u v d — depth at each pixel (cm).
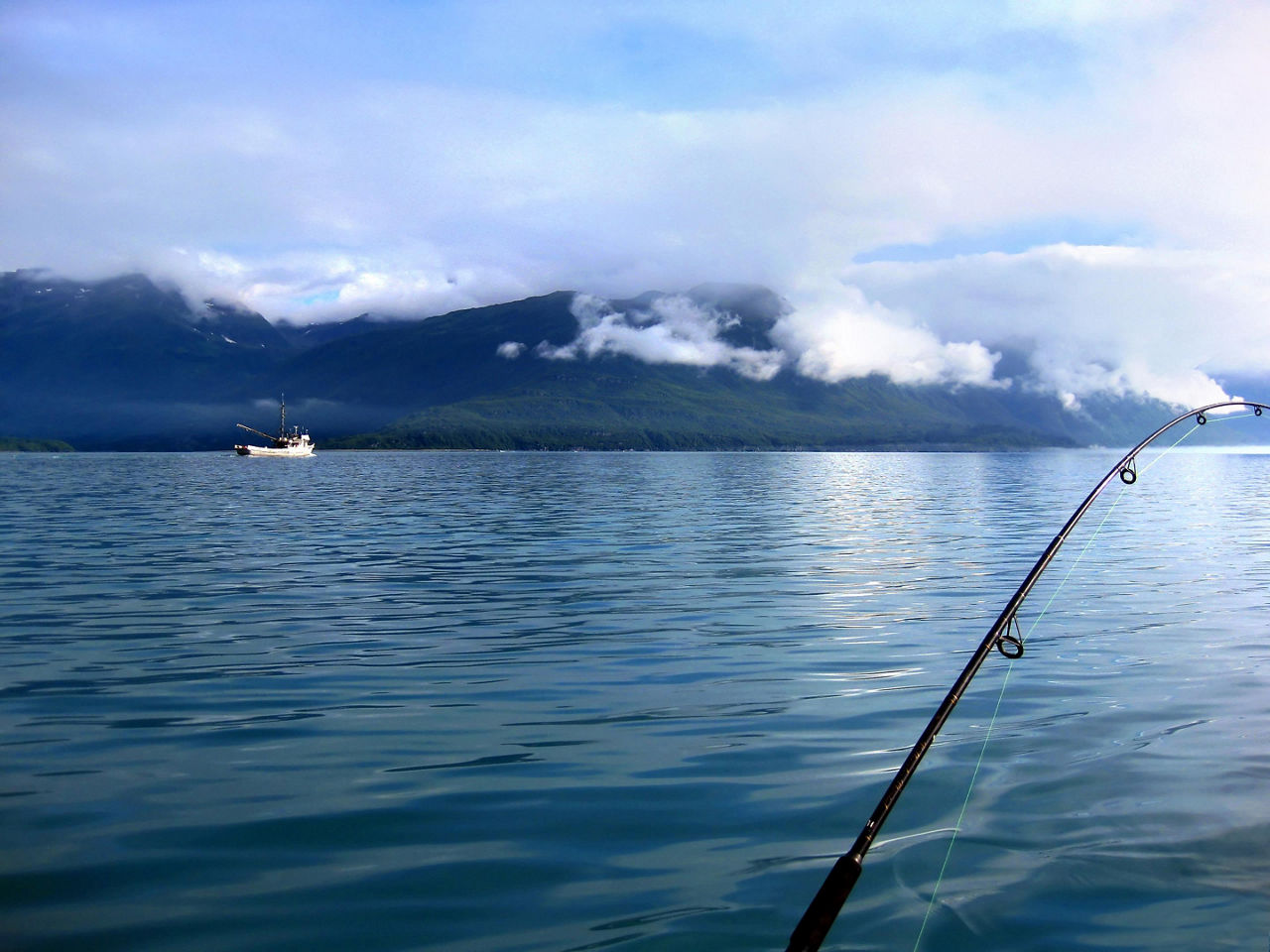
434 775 914
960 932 624
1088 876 696
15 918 647
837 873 479
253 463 17725
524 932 627
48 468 14000
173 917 648
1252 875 697
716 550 2855
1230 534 3350
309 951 606
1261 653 1413
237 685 1261
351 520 4125
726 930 628
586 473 11444
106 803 847
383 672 1327
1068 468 14188
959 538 3225
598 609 1828
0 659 1412
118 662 1389
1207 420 1060
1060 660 1371
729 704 1159
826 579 2225
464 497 6056
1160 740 998
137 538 3262
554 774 919
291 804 844
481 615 1767
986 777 893
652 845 757
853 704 1155
